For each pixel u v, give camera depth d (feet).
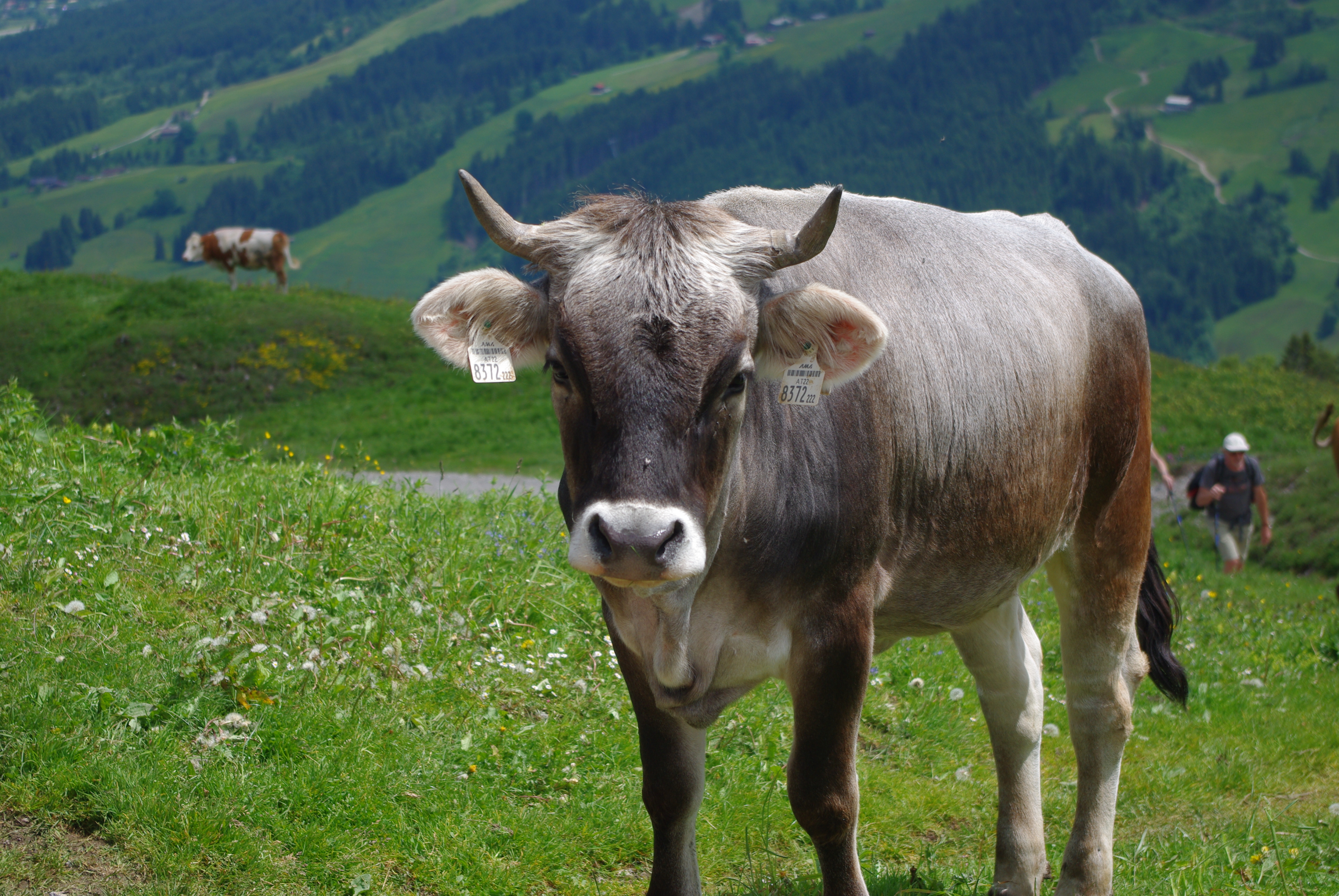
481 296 11.53
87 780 13.91
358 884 13.58
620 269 10.89
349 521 23.26
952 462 14.07
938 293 14.56
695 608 12.36
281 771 15.19
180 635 17.63
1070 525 16.43
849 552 12.80
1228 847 18.38
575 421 10.85
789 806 18.03
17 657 15.93
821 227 11.23
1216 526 51.03
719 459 10.94
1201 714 26.11
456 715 17.94
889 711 22.71
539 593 23.02
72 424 28.30
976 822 19.33
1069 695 16.80
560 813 16.34
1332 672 32.04
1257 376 108.27
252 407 87.66
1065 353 15.83
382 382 93.04
